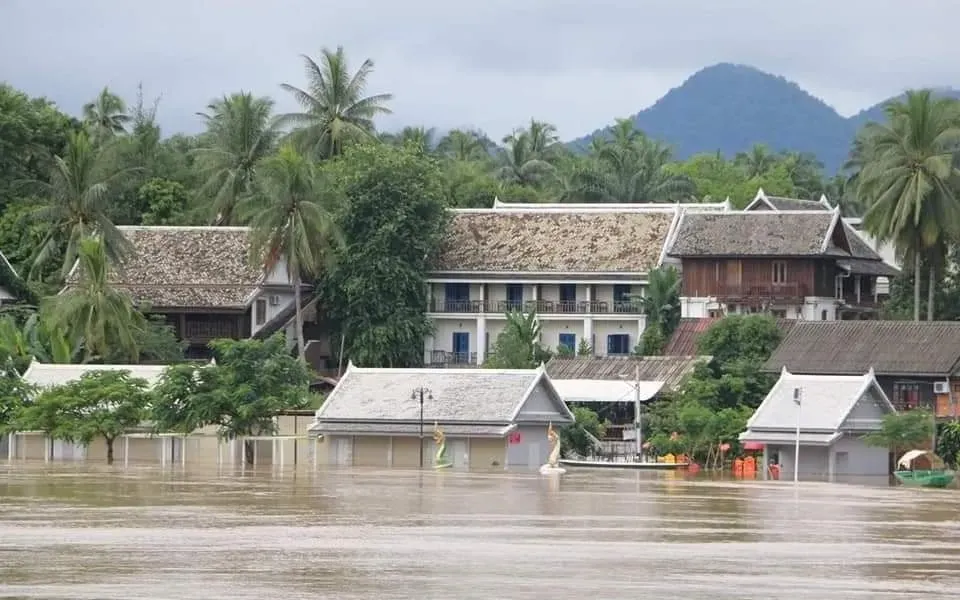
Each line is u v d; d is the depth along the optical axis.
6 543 141.62
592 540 149.00
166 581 120.94
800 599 117.12
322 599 114.50
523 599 115.56
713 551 142.12
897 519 173.25
